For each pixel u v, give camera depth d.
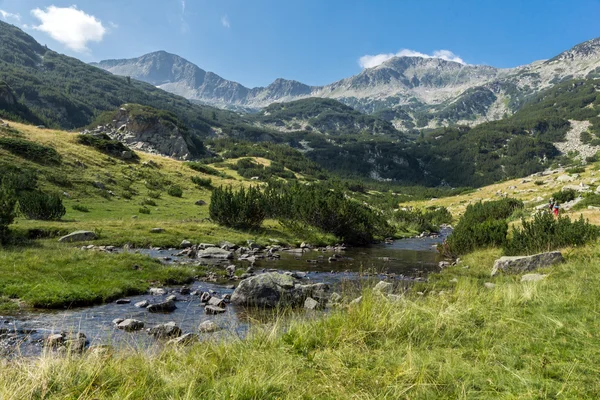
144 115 133.25
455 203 98.44
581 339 6.11
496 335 6.69
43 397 4.44
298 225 35.66
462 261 22.36
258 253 25.17
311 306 11.60
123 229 27.25
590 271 12.46
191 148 135.88
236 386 4.70
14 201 19.64
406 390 4.59
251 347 6.51
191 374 5.18
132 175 59.84
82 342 7.81
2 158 44.88
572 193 53.38
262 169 116.62
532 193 78.19
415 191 167.62
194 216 43.25
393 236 45.81
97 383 4.90
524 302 8.80
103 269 14.91
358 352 6.01
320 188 46.22
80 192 44.56
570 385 4.54
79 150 61.44
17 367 5.20
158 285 14.57
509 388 4.55
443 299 8.99
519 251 19.83
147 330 9.25
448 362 5.38
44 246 18.70
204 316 10.84
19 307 10.57
